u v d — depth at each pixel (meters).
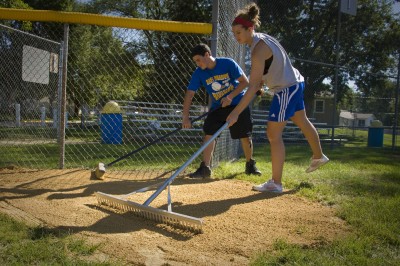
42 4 20.69
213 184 4.27
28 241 2.36
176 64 9.01
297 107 4.07
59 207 3.16
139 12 23.78
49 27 13.05
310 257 2.24
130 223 2.84
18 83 9.16
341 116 15.42
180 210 3.17
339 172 5.41
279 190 3.91
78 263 2.04
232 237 2.59
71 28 12.20
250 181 4.53
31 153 6.81
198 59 4.27
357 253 2.34
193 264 2.15
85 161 6.03
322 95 15.03
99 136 11.03
